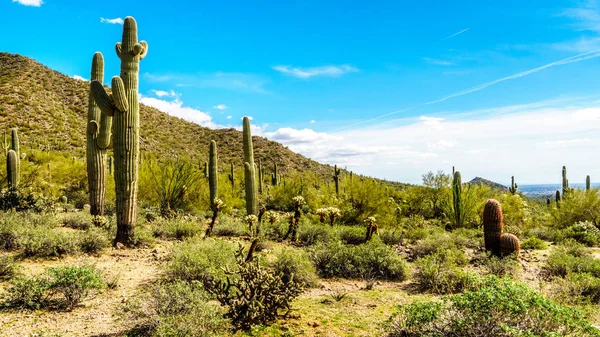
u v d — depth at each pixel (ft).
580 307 20.08
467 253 39.32
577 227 53.31
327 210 44.21
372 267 29.04
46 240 28.94
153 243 37.29
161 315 16.14
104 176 45.21
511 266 30.12
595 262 30.53
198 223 51.70
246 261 20.48
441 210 75.36
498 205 37.11
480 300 14.30
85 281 20.29
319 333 16.63
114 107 35.83
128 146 35.94
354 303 21.57
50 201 48.21
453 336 14.57
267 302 18.07
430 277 25.57
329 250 31.07
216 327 16.20
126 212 35.99
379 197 56.24
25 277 20.06
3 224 31.63
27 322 17.33
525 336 12.93
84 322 17.56
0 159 71.46
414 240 47.44
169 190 61.11
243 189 105.60
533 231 57.11
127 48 36.63
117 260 29.99
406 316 16.67
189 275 23.17
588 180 83.61
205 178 71.00
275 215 44.55
